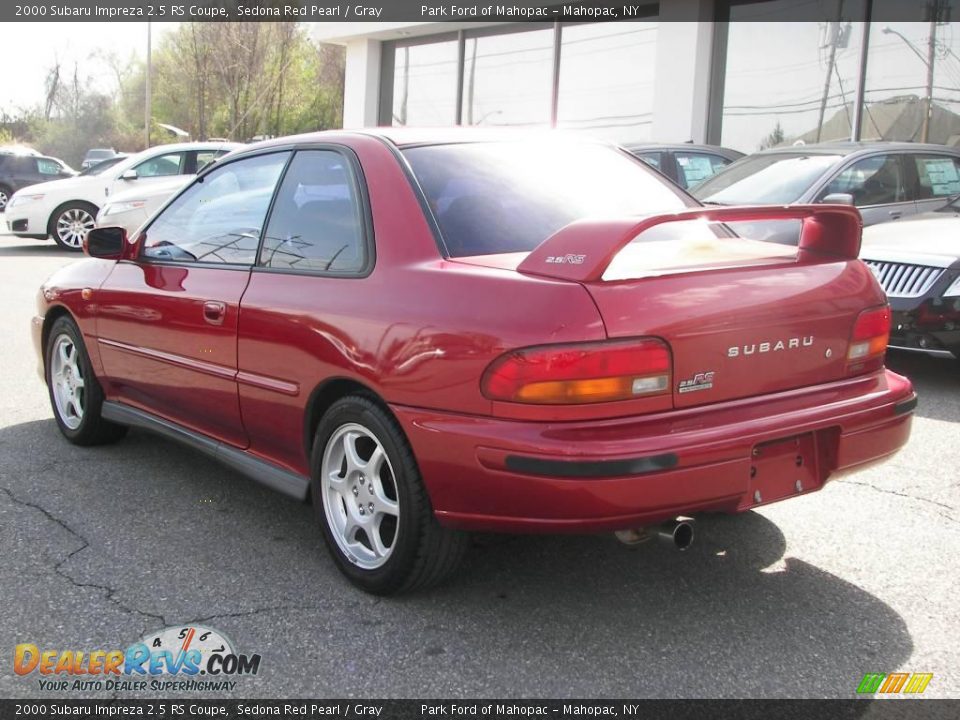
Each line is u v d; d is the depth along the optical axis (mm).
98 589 3252
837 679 2691
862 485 4289
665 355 2688
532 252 2869
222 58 36406
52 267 13219
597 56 15820
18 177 25328
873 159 7859
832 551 3572
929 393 6082
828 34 12750
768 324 2895
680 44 14141
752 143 13797
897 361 7184
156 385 4219
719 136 14133
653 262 2963
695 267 2906
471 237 3129
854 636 2938
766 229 6648
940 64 11695
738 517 3904
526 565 3453
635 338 2646
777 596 3207
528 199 3367
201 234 4086
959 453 4762
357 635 2938
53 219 15609
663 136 14547
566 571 3402
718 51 13969
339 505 3312
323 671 2732
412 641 2902
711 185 8305
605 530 2691
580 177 3598
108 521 3895
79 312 4688
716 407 2805
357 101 20125
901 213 7836
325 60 42000
